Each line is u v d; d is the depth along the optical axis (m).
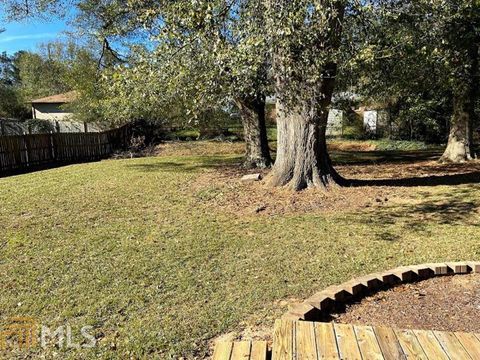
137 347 2.99
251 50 4.81
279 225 6.05
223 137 21.06
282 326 2.82
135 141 18.98
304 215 6.57
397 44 6.80
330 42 6.04
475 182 8.85
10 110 32.16
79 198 7.91
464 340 2.61
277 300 3.73
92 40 15.16
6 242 5.34
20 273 4.36
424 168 11.20
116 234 5.68
